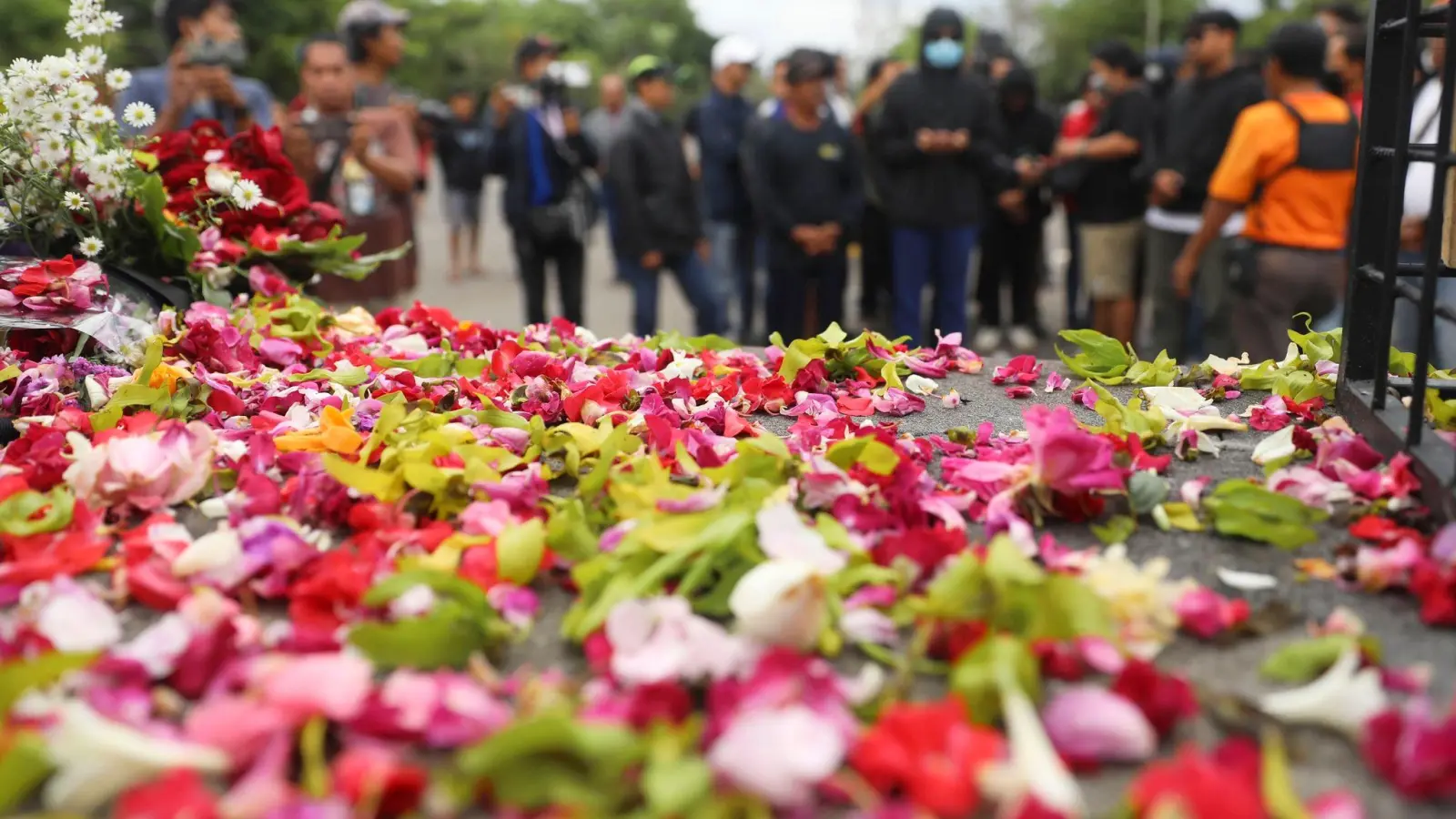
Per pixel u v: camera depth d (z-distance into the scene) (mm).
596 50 98375
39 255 2600
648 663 1143
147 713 1101
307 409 2016
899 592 1309
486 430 1820
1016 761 988
